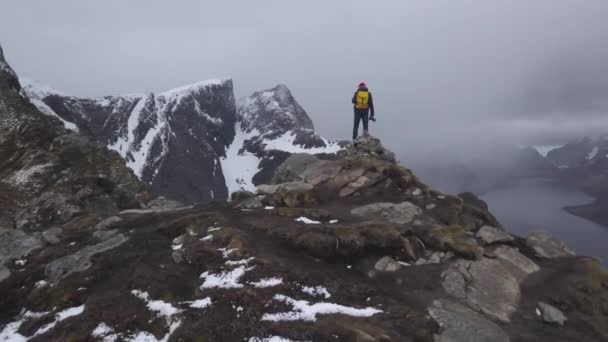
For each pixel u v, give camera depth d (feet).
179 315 15.55
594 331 16.57
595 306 18.21
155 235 26.22
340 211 29.91
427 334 14.57
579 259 22.79
